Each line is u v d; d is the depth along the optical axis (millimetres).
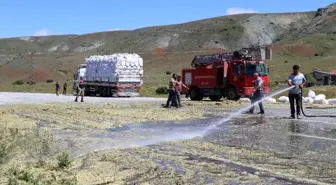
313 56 143375
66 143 12430
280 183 7938
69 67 149000
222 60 37188
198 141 13055
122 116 21203
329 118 19766
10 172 8117
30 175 7707
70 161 9484
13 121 18234
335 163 9664
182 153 10977
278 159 10141
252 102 22688
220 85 37125
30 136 10672
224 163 9711
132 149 11578
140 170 9055
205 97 40344
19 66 140875
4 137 10609
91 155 10641
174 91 27578
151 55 177500
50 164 9383
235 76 35875
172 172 8852
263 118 20125
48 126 16656
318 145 12133
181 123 18281
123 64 49219
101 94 51750
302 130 15484
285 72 96500
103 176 8555
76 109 25062
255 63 35281
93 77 52969
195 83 39312
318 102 31750
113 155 10625
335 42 160750
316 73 83062
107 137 13875
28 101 35281
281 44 165500
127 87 49469
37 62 150875
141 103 31906
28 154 10117
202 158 10305
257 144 12391
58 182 7676
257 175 8578
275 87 61844
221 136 14148
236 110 25078
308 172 8797
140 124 17828
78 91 34844
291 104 19781
